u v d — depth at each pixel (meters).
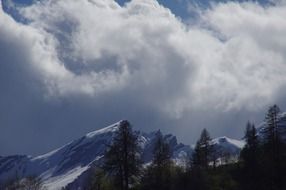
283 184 123.94
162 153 131.00
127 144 85.06
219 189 125.06
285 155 130.50
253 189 125.44
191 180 125.62
